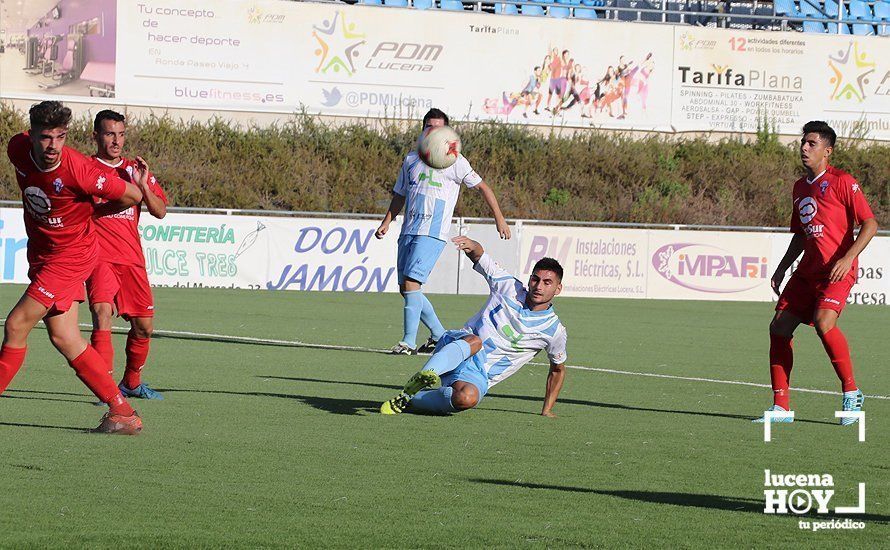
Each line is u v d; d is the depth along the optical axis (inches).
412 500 642.2
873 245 2950.3
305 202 3555.6
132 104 3718.0
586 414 1015.6
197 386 1114.7
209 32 3794.3
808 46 4239.7
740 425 979.9
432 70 3983.8
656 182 3919.8
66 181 780.0
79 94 3681.1
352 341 1641.2
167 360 1331.2
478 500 647.1
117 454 752.3
